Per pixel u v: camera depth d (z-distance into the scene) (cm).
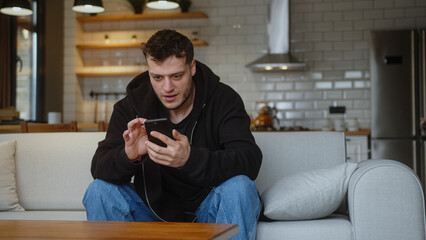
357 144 579
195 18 682
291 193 200
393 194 190
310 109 660
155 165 192
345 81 655
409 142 588
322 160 249
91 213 185
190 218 198
